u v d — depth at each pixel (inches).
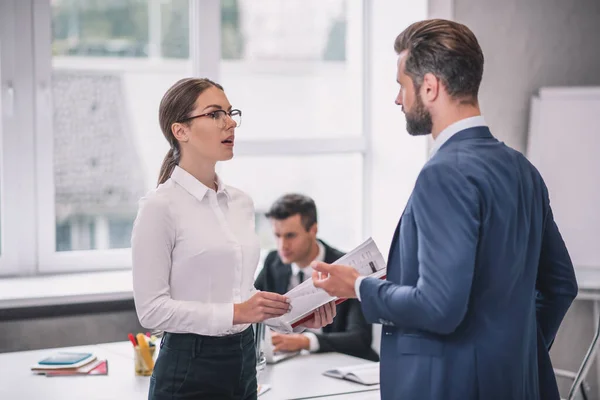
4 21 141.5
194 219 79.7
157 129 153.6
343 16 161.3
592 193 148.3
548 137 149.2
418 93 67.5
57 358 109.0
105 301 135.1
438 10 145.7
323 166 163.0
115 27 149.6
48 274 148.2
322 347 120.7
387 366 67.9
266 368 110.5
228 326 76.8
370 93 161.8
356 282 68.0
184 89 81.4
